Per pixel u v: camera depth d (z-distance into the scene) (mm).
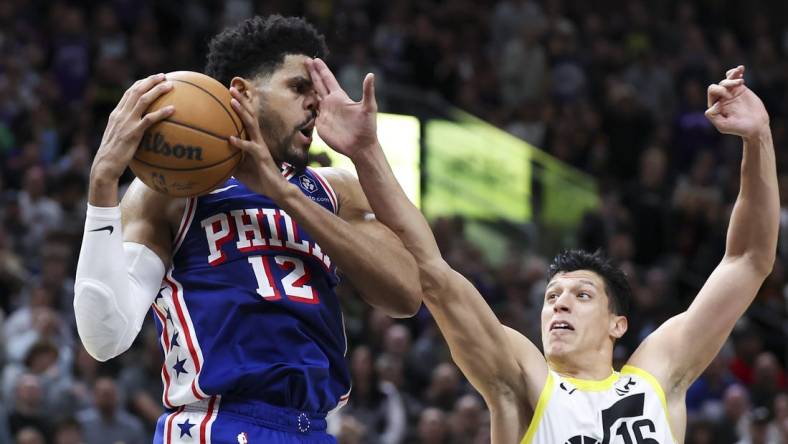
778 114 22844
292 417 4902
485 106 21547
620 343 15039
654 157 19641
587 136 20625
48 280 13656
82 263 4777
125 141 4684
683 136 21484
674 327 6160
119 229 4801
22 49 19250
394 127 18156
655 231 18609
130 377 12688
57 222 15398
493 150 18438
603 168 20391
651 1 25656
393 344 13953
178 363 4910
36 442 11141
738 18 25828
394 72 20625
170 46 20641
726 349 16312
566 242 18188
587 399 5887
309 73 5074
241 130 4793
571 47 22734
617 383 5980
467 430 12414
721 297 6051
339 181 5430
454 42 22578
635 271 17547
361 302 15422
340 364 5129
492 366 5809
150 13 20766
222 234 4992
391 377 13492
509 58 22000
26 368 12156
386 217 5375
